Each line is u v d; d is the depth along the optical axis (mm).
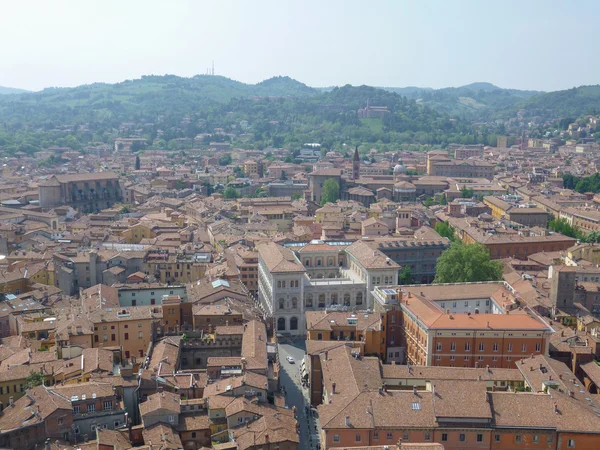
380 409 136750
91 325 187375
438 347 172875
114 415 148250
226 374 165250
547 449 132625
